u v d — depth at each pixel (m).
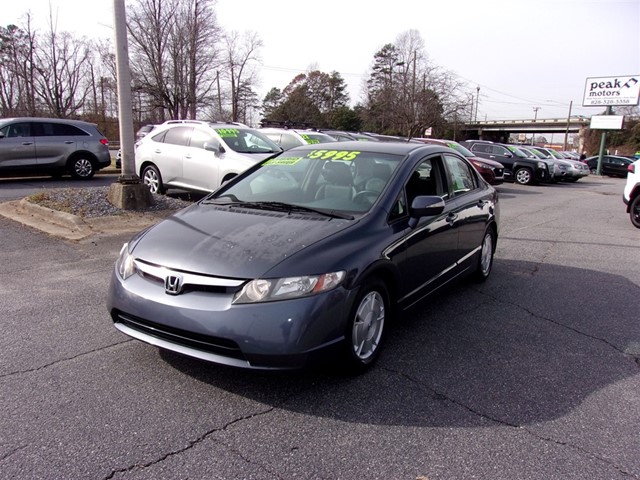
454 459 2.67
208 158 9.90
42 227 7.72
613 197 18.47
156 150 10.74
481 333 4.47
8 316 4.41
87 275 5.63
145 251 3.45
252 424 2.92
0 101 37.81
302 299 3.02
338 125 66.00
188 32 42.09
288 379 3.45
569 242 8.86
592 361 3.97
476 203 5.42
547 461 2.68
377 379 3.52
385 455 2.68
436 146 5.14
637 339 4.46
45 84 37.34
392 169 4.30
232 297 3.03
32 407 3.02
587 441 2.88
